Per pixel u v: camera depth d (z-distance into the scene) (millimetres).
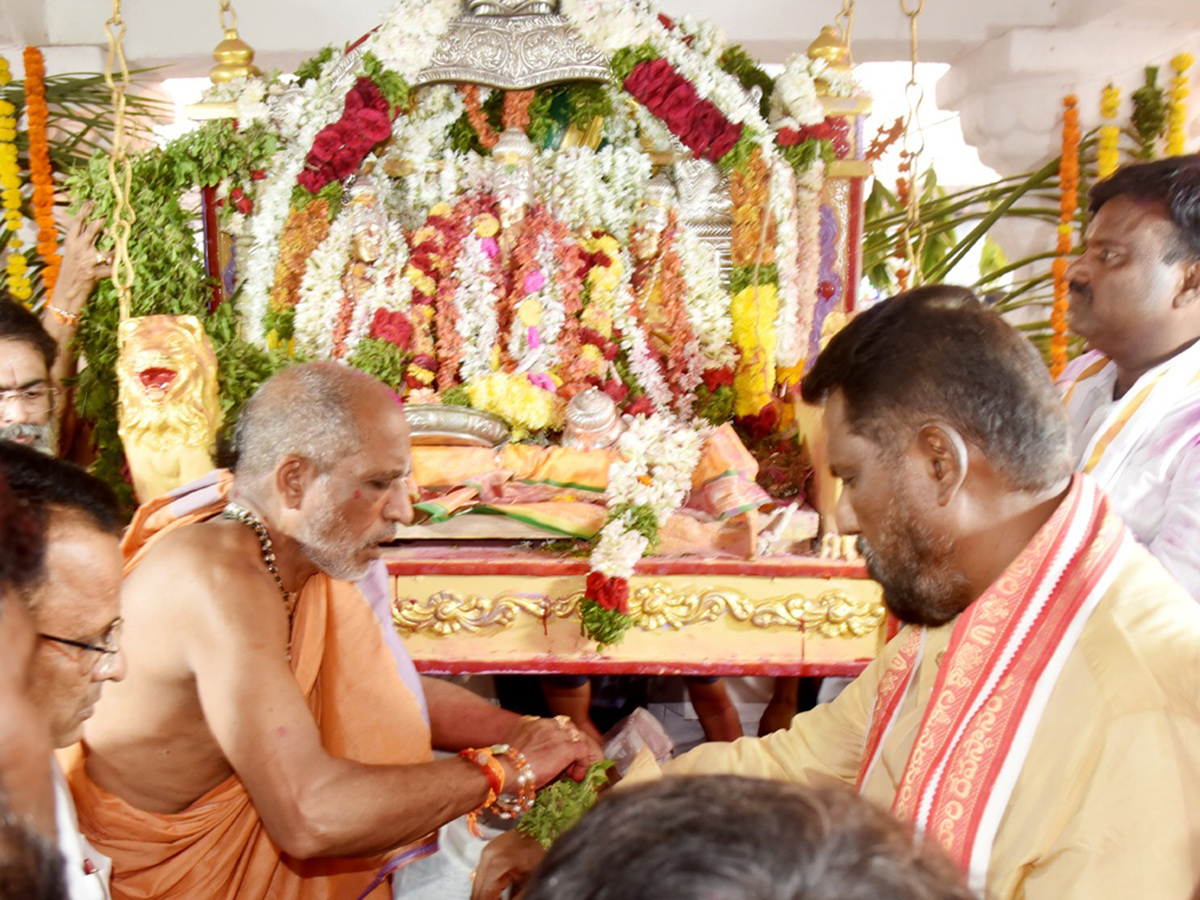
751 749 1623
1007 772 1097
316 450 1757
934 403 1118
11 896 714
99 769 1759
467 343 3482
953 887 478
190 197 3779
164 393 2832
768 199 3289
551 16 3279
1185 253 2006
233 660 1635
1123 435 2080
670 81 3180
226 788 1826
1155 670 1054
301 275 3336
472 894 1772
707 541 2934
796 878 443
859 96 3279
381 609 2043
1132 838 1015
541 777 1925
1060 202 4414
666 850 460
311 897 1927
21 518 1013
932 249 5273
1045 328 4625
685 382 3508
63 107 4059
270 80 3301
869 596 2779
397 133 3482
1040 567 1130
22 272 3834
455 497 2941
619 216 3561
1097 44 4992
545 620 2799
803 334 3459
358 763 1703
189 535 1747
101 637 1225
